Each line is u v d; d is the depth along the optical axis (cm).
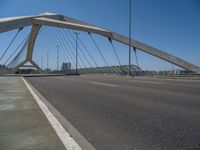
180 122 572
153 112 699
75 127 552
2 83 1936
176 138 454
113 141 446
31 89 1382
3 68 6384
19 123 531
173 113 674
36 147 374
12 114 633
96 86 1756
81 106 855
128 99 987
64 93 1320
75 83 2209
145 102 891
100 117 658
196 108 740
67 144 390
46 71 10269
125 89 1434
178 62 5516
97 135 487
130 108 778
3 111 677
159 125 551
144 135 479
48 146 379
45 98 1103
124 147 412
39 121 551
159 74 4012
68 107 841
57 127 497
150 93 1184
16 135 438
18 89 1374
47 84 2111
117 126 556
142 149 400
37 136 433
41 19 5281
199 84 1847
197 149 395
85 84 2034
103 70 6544
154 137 464
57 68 9131
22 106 763
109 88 1545
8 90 1309
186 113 668
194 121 577
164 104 832
